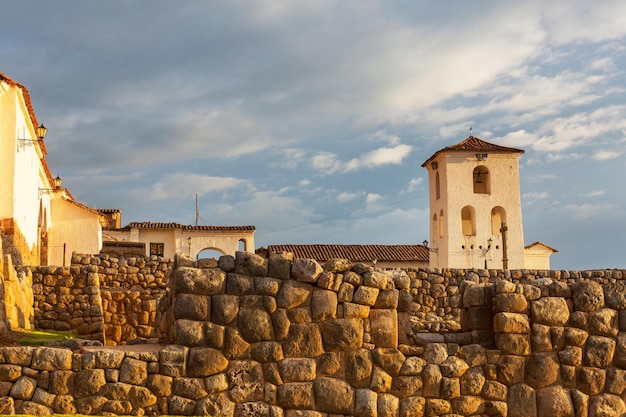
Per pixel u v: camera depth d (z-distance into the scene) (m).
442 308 25.72
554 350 12.30
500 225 64.19
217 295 11.80
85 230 48.75
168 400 11.37
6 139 32.12
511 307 12.30
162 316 13.83
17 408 10.97
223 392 11.52
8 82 31.92
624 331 12.45
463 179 63.53
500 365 12.17
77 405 11.12
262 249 59.44
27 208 36.41
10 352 11.13
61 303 20.30
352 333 11.88
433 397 11.96
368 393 11.76
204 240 63.06
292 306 11.87
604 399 12.20
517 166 64.38
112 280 22.55
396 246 64.88
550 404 12.10
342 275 12.06
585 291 12.47
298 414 11.58
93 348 12.11
